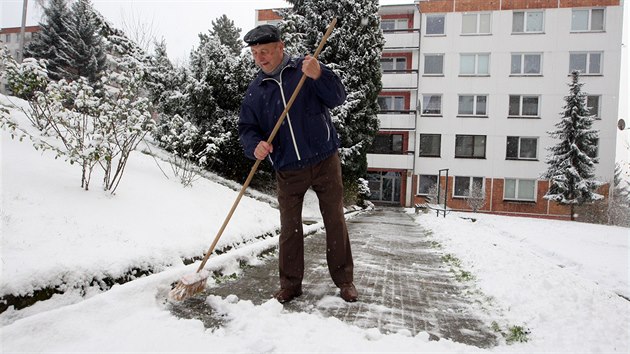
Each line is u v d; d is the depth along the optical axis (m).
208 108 9.31
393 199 23.38
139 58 8.39
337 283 2.87
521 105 21.33
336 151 2.88
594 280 3.85
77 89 4.07
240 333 2.09
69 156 3.78
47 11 24.47
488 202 21.44
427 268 4.07
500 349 2.07
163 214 4.15
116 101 4.27
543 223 11.36
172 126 6.29
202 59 9.88
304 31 14.05
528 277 3.49
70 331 1.95
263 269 3.67
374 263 4.20
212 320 2.29
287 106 2.62
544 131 21.03
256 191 10.30
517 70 21.39
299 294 2.85
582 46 20.75
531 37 21.14
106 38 8.02
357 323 2.36
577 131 17.33
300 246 2.79
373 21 14.73
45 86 4.16
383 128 21.66
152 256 3.06
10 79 4.05
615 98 20.52
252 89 2.85
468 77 21.64
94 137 3.89
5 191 3.23
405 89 21.94
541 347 2.10
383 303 2.77
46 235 2.77
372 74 14.76
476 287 3.28
